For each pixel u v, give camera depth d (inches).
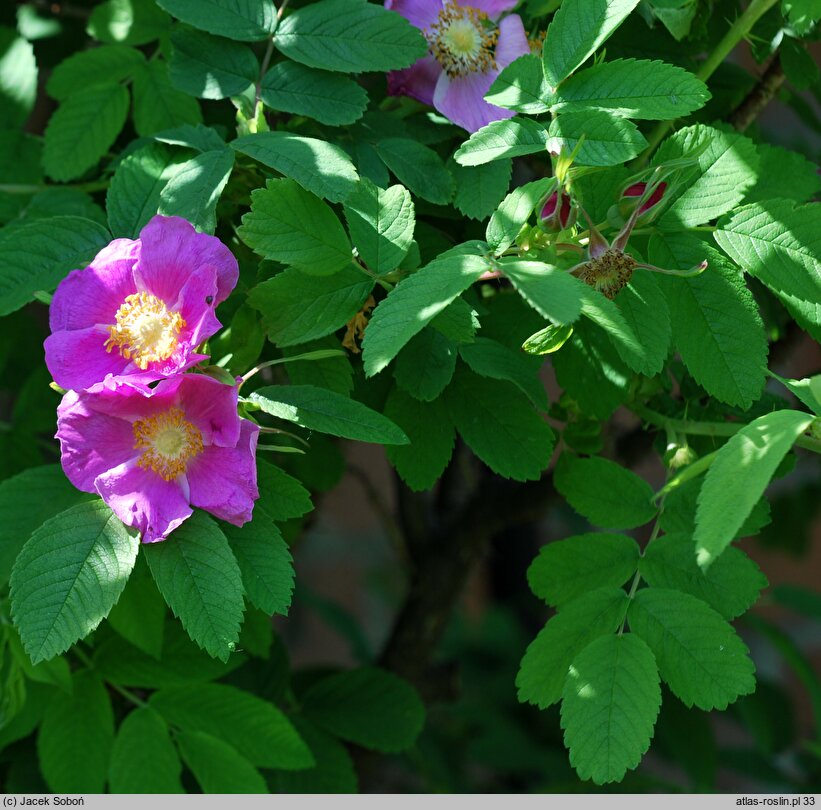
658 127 38.6
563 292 33.4
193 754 39.7
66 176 39.7
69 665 40.3
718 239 36.1
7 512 36.0
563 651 35.7
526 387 37.0
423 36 37.2
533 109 35.9
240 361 35.7
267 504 35.2
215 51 37.2
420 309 33.7
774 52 39.9
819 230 35.8
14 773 42.3
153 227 34.9
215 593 34.2
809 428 34.7
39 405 42.3
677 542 36.5
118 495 34.4
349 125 37.6
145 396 34.4
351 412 34.9
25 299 35.7
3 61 41.1
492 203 36.8
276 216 35.4
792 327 42.4
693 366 36.0
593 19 35.7
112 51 39.9
